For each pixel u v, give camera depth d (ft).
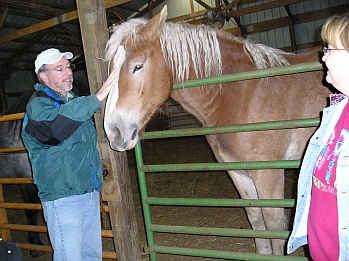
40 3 26.71
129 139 5.86
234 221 11.43
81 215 5.77
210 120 7.28
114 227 7.00
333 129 3.71
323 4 30.73
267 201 5.89
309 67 5.26
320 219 3.64
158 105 6.43
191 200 6.45
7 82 34.58
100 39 6.40
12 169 11.79
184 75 6.84
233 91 6.81
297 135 7.14
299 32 31.99
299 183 4.16
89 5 6.22
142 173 6.87
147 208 7.00
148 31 6.13
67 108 5.04
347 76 3.32
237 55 7.03
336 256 3.64
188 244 10.24
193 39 6.81
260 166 5.84
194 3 34.55
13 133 11.53
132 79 5.90
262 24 32.68
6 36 22.24
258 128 5.77
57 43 34.17
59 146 5.40
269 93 6.69
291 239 4.33
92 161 5.84
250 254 6.24
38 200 11.82
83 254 6.42
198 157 21.80
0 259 5.58
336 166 3.44
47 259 10.78
